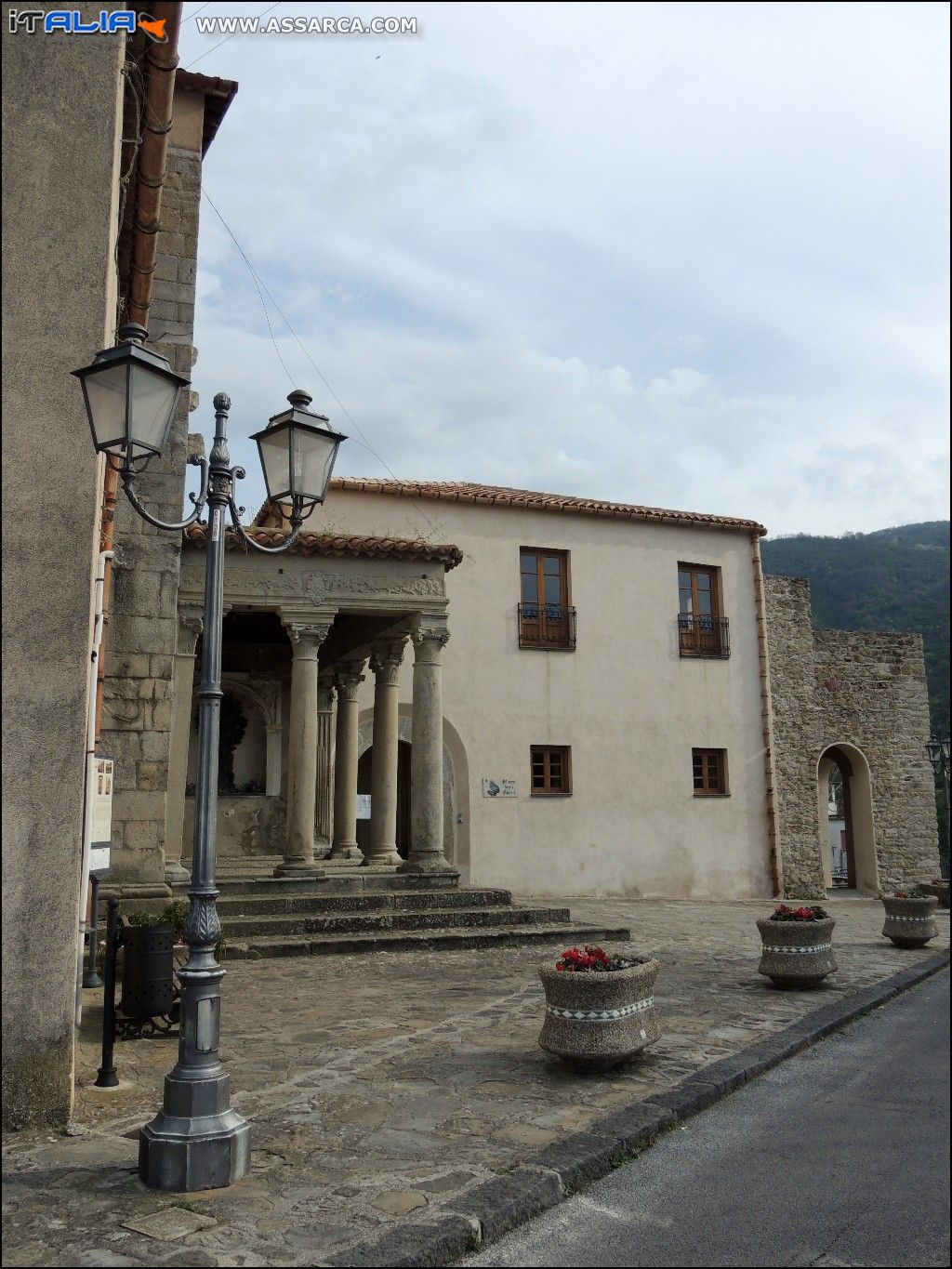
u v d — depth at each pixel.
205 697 4.91
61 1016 5.14
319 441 5.81
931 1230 4.13
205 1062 4.57
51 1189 4.31
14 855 5.08
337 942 11.27
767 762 22.59
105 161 5.74
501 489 21.84
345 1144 4.95
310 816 12.80
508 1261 3.85
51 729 5.18
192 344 12.09
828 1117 5.70
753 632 23.00
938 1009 9.02
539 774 20.25
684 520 22.30
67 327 5.50
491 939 12.02
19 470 5.29
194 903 4.73
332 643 16.66
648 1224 4.20
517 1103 5.69
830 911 20.08
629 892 20.45
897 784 24.89
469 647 19.66
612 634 21.20
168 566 11.51
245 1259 3.64
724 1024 7.98
